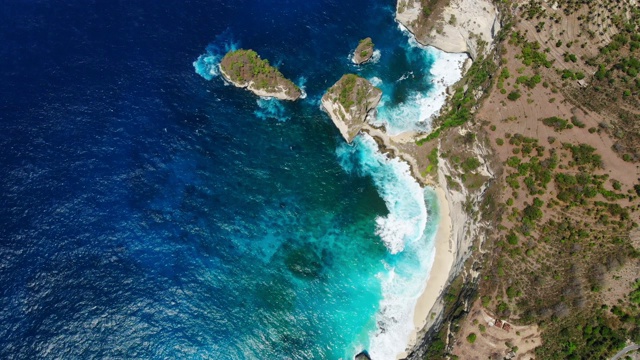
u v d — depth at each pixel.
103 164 98.44
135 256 89.81
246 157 103.75
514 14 105.81
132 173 98.31
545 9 104.75
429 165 101.44
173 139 103.56
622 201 84.12
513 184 87.69
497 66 102.62
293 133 107.75
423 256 93.69
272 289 90.12
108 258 89.00
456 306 82.50
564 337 75.12
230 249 93.25
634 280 77.44
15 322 81.81
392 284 91.31
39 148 98.56
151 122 104.88
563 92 96.88
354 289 91.12
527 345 76.00
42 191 94.00
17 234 89.25
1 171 95.19
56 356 80.19
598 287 76.94
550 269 79.94
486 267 82.50
